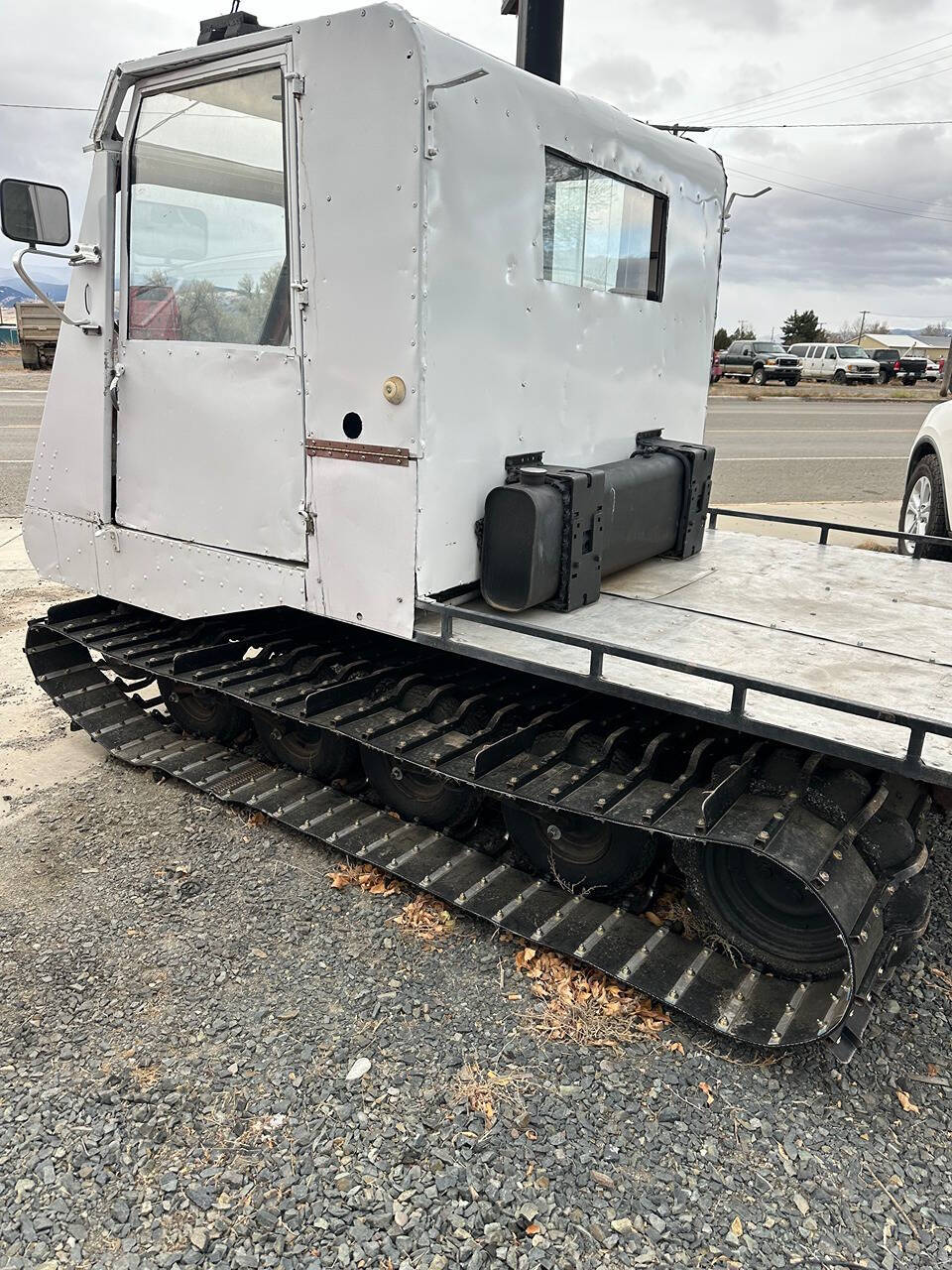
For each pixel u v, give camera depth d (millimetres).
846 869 2533
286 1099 2506
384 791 3799
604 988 2967
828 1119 2504
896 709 2477
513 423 3334
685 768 3078
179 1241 2119
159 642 4234
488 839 3684
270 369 3246
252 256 3252
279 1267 2062
